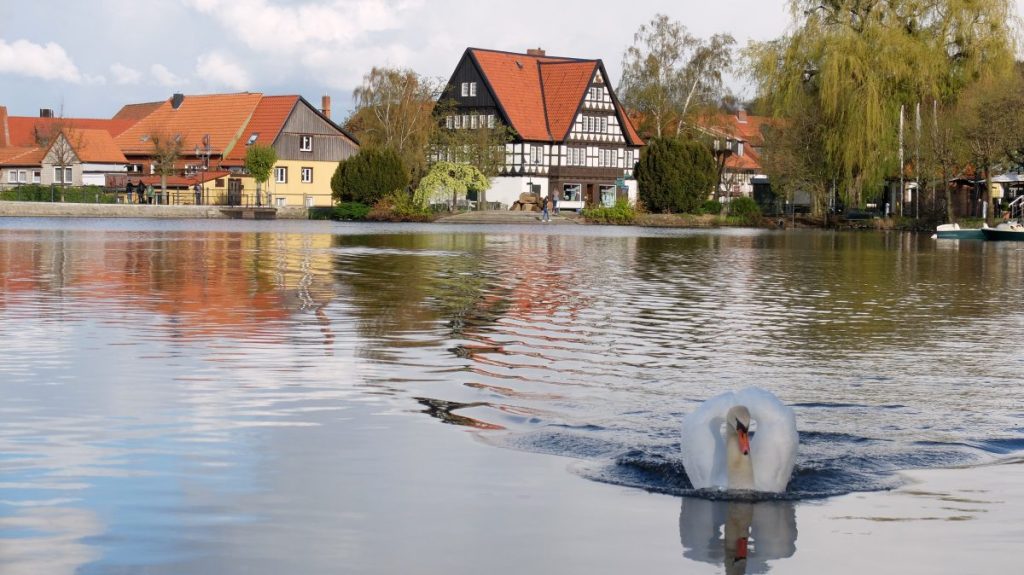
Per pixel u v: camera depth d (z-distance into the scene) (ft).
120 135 366.22
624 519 25.07
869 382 43.16
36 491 26.09
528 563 22.20
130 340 51.13
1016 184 252.83
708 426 27.35
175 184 330.34
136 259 108.17
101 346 49.14
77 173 345.51
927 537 24.11
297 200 347.97
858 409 37.86
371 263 108.88
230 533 23.43
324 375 42.37
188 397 37.55
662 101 362.94
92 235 159.63
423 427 33.60
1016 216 236.22
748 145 449.89
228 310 64.28
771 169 275.18
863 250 156.15
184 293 74.02
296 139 348.18
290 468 28.55
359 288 80.23
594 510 25.67
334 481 27.48
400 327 57.72
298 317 61.36
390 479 27.78
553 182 364.79
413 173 317.63
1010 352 51.93
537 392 39.81
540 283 87.76
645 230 239.91
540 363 46.57
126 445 30.58
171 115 364.79
